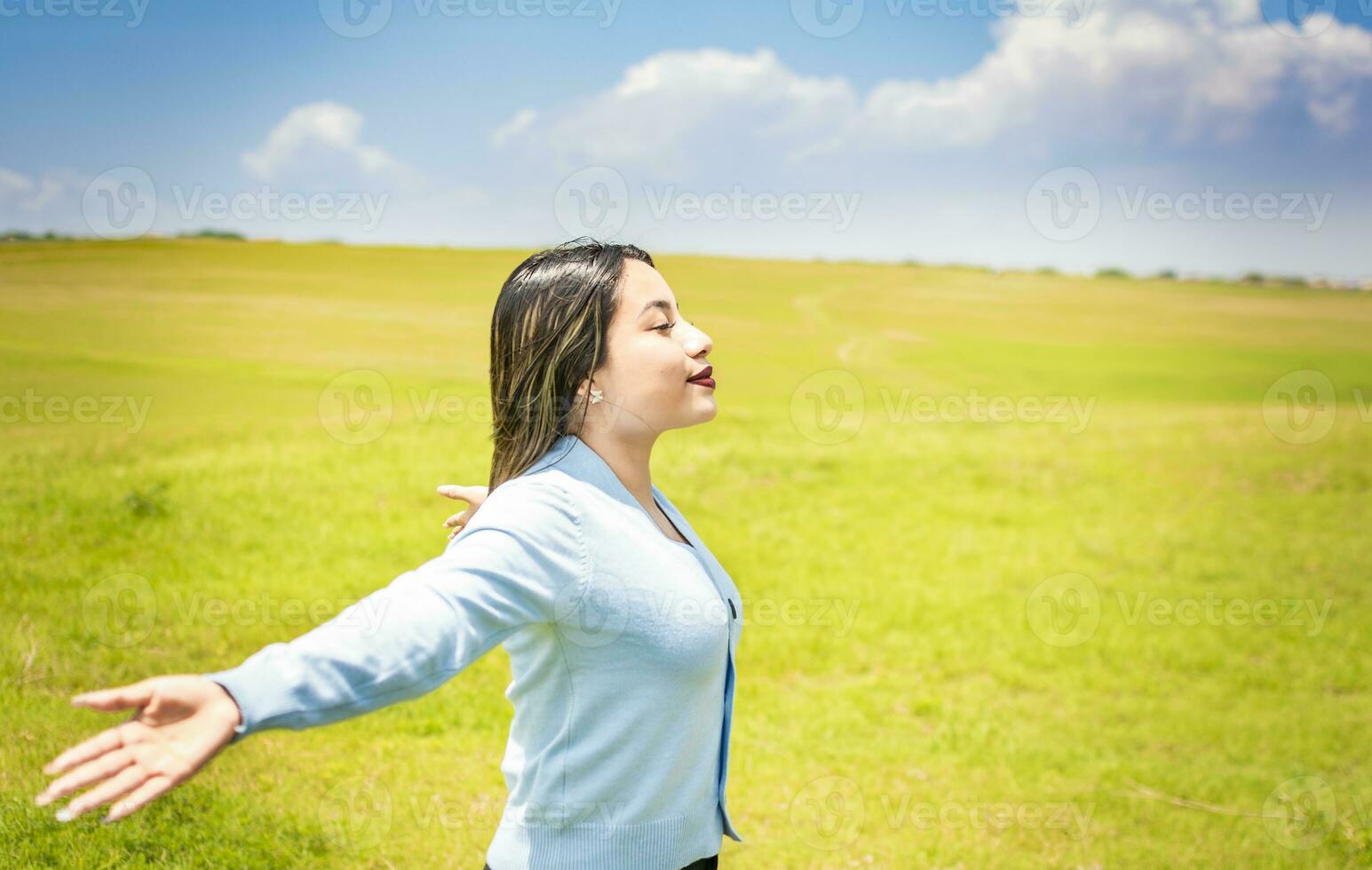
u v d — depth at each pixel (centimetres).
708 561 157
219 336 756
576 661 133
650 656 134
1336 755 466
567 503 130
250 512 589
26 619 452
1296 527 714
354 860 306
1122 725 490
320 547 572
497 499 130
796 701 491
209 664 449
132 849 286
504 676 454
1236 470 782
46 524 541
